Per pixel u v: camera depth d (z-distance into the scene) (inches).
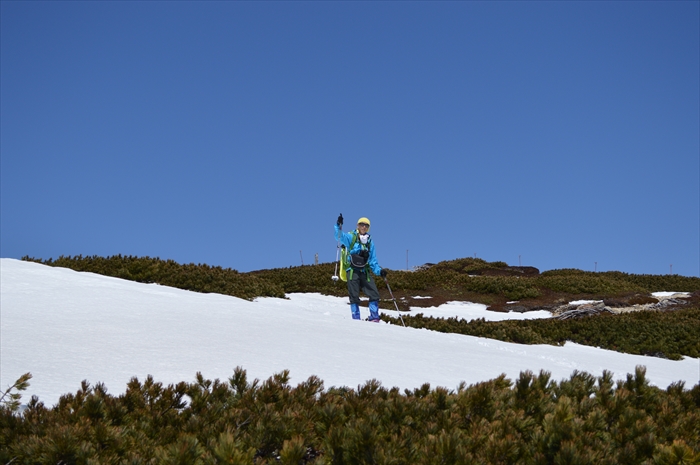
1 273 504.7
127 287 521.0
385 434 171.6
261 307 504.1
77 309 408.5
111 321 379.2
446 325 650.8
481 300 1086.4
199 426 175.0
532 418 185.6
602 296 1114.7
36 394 224.5
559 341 646.5
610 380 227.5
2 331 330.6
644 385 219.9
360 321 515.2
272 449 170.9
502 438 167.5
